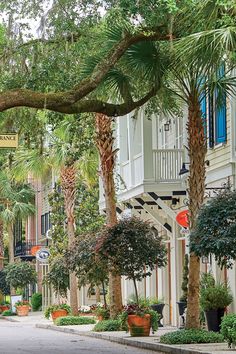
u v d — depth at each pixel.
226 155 24.97
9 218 61.25
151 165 28.72
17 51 20.53
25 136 23.31
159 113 23.58
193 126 21.16
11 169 38.78
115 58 17.73
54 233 45.88
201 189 21.09
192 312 21.47
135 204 33.88
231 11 15.41
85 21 20.12
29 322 43.16
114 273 25.17
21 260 66.88
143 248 24.75
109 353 20.62
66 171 37.47
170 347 19.83
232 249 18.06
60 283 38.31
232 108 24.19
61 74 20.47
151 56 19.55
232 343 18.17
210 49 14.85
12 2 20.25
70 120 28.36
